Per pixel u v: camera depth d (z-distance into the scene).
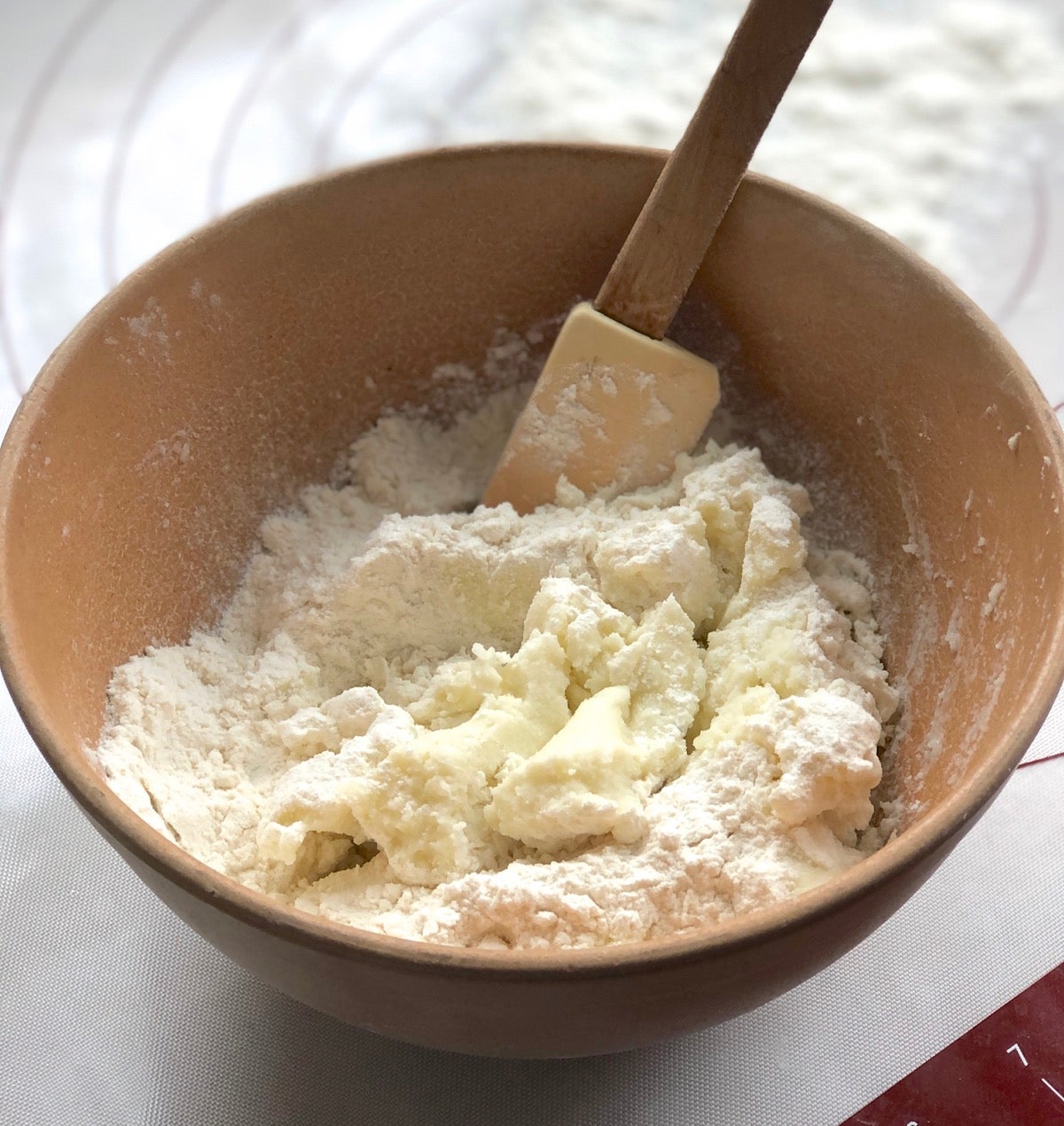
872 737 0.35
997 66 0.68
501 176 0.41
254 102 0.69
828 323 0.40
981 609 0.36
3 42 0.72
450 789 0.35
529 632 0.39
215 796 0.37
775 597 0.40
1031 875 0.37
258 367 0.41
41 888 0.37
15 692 0.29
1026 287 0.58
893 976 0.36
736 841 0.34
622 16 0.72
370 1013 0.28
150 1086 0.34
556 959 0.26
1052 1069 0.34
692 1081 0.34
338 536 0.43
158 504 0.39
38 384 0.35
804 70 0.68
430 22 0.72
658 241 0.39
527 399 0.46
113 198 0.65
